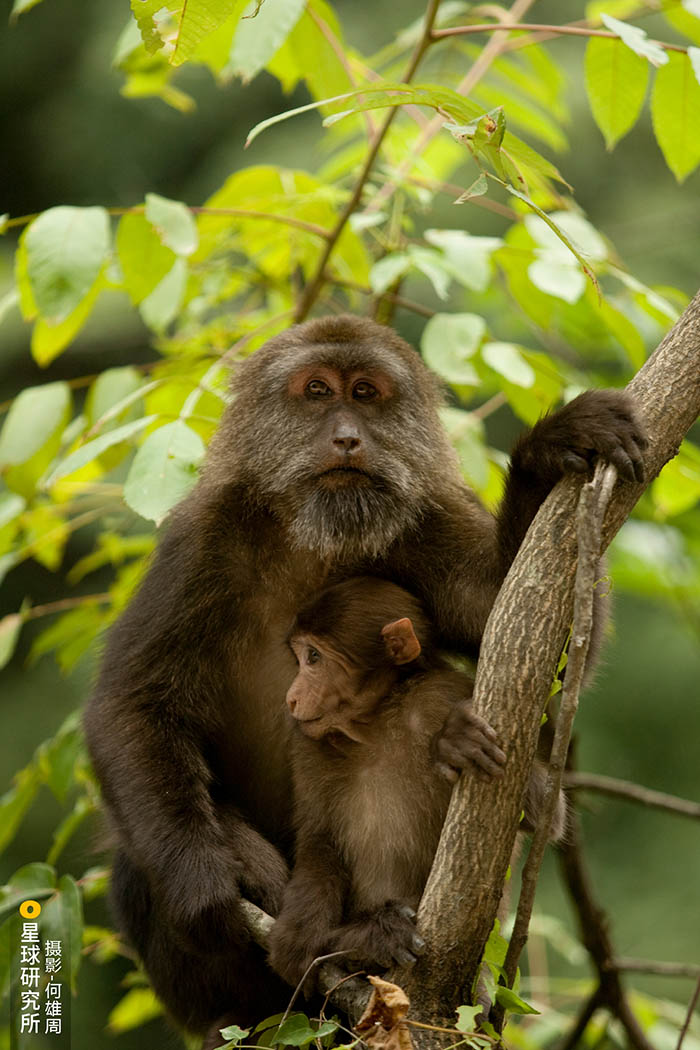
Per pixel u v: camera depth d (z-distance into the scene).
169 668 10.05
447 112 7.97
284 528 10.42
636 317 13.14
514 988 7.56
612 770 23.05
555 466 8.09
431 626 10.00
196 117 26.34
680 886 22.36
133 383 12.49
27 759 24.19
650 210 24.30
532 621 7.57
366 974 7.99
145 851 9.56
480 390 15.05
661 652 23.17
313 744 9.38
